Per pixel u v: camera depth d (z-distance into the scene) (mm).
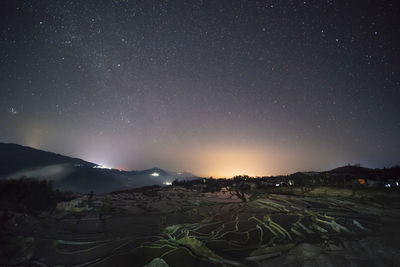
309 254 5082
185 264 4652
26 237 5512
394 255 4969
